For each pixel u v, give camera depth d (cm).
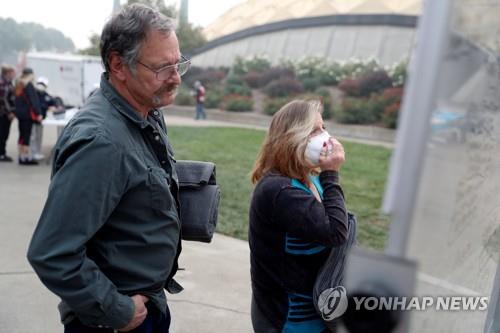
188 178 190
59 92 1717
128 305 150
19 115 855
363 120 2192
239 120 2556
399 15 3055
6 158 906
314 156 175
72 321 165
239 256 486
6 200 631
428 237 61
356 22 3247
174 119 2494
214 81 3453
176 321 351
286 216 170
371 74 2639
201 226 186
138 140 155
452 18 56
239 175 918
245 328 347
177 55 156
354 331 64
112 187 144
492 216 114
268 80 3152
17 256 443
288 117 180
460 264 93
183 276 429
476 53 67
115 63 152
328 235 167
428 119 55
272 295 180
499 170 110
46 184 737
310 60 3145
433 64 55
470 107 68
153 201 154
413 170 55
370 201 754
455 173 67
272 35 3772
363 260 61
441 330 85
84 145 142
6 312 343
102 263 153
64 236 139
